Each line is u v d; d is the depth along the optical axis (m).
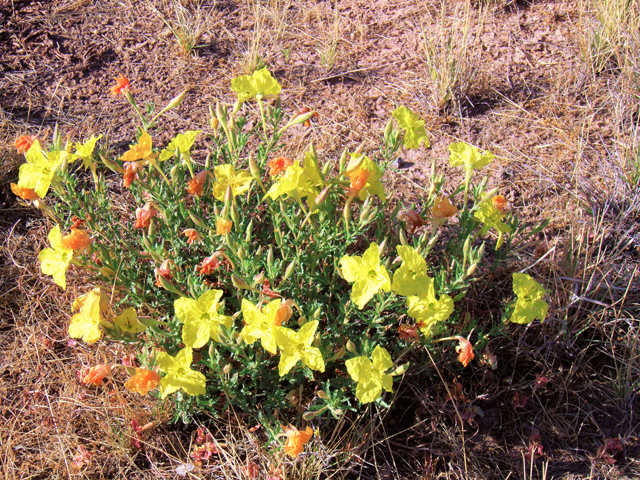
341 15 1.13
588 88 0.94
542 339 0.63
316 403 0.54
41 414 0.57
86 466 0.54
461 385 0.58
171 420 0.55
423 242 0.54
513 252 0.61
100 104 0.89
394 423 0.58
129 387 0.46
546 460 0.56
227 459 0.52
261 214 0.69
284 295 0.59
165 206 0.61
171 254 0.61
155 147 0.82
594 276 0.66
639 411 0.60
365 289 0.45
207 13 1.10
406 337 0.54
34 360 0.61
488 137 0.88
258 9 1.04
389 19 1.11
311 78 0.97
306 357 0.45
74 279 0.65
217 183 0.55
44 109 0.87
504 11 1.12
